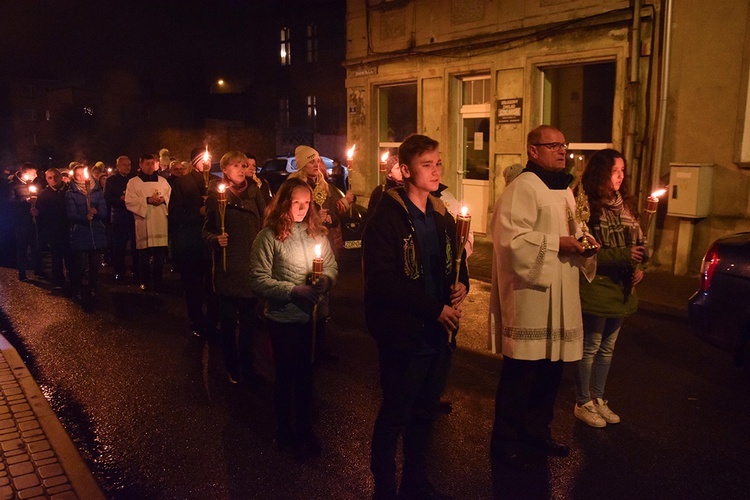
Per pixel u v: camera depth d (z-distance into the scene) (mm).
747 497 3557
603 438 4262
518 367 3836
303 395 4004
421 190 3213
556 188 3705
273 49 37125
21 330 7191
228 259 5062
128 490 3734
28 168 10406
